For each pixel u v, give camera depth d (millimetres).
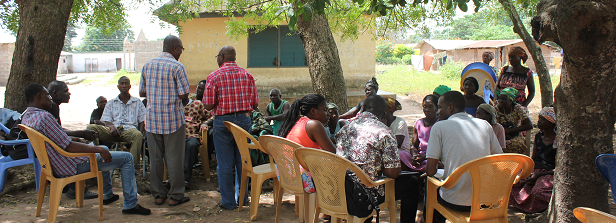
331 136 4645
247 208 4266
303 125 3484
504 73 5836
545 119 3996
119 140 5438
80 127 9539
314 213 3408
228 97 4074
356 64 11703
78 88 20438
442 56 31781
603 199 2992
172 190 4246
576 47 2588
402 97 15508
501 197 2809
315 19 5832
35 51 5043
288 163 3498
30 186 4645
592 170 2951
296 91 11695
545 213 3383
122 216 3867
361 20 7680
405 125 4109
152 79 4000
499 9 7328
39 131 3441
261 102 11445
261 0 6969
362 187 2973
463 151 2932
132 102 5582
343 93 6031
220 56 4203
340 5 6984
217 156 4207
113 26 7848
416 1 3438
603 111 2885
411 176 3418
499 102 4609
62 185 3537
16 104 5027
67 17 5359
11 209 3975
